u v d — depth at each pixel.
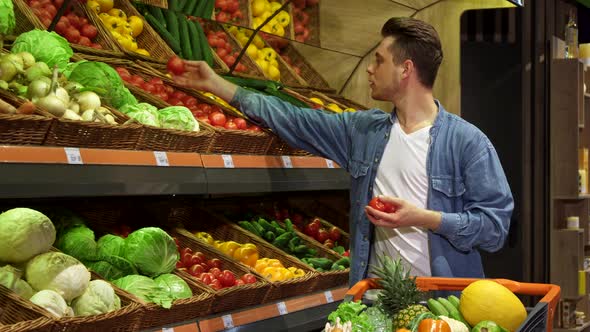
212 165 3.08
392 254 3.08
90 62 3.11
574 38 7.60
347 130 3.30
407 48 3.07
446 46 5.38
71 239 2.92
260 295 3.20
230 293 3.00
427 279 2.58
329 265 3.88
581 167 7.68
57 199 3.37
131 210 3.66
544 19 5.95
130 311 2.56
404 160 3.08
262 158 3.43
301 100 4.41
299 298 3.43
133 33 4.13
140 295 2.77
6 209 3.18
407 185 3.07
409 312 2.32
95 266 2.92
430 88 3.13
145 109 3.13
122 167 2.66
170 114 3.17
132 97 3.20
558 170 7.11
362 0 4.91
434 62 3.09
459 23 5.42
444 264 3.02
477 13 5.59
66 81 2.88
